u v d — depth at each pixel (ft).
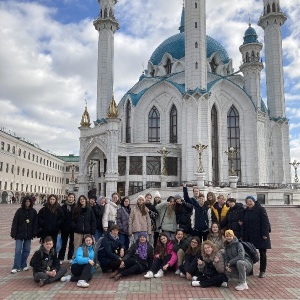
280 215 124.16
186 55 186.39
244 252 35.86
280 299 30.71
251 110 203.10
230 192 164.96
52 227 42.47
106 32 214.69
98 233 47.01
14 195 251.80
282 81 223.71
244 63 217.36
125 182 174.60
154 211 45.83
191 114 178.91
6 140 242.17
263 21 226.99
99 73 212.23
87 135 180.96
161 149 168.86
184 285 35.42
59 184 372.79
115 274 38.55
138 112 208.23
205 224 44.42
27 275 39.52
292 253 53.62
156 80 221.66
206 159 174.81
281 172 214.90
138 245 40.86
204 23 187.93
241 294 32.30
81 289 33.88
